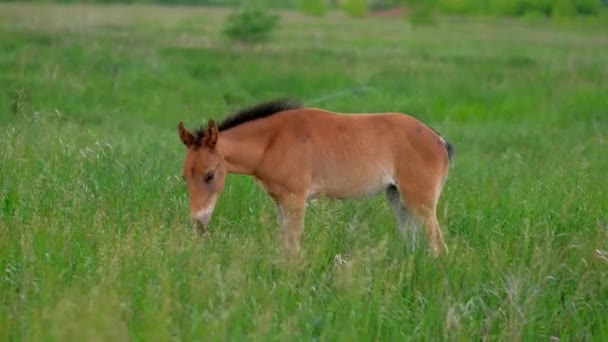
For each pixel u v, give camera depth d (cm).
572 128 3425
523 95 4003
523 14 11506
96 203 1650
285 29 7606
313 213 1627
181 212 1627
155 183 1830
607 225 1577
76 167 1859
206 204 1495
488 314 1276
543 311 1277
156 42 4900
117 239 1374
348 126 1583
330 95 3794
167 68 3981
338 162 1570
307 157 1553
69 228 1447
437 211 1781
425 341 1182
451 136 3156
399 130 1600
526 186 1964
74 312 1107
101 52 4109
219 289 1207
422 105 3769
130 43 4691
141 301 1195
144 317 1130
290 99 1599
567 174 2003
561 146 2894
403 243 1500
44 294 1178
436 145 1614
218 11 10419
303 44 5775
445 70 4616
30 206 1591
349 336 1138
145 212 1602
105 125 2867
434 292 1298
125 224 1542
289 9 12512
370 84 4122
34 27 5191
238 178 1877
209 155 1491
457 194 1884
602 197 1842
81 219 1534
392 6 12812
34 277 1263
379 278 1298
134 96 3403
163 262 1302
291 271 1307
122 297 1189
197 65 4156
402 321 1230
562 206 1709
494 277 1364
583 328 1252
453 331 1187
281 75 4122
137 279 1259
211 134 1488
